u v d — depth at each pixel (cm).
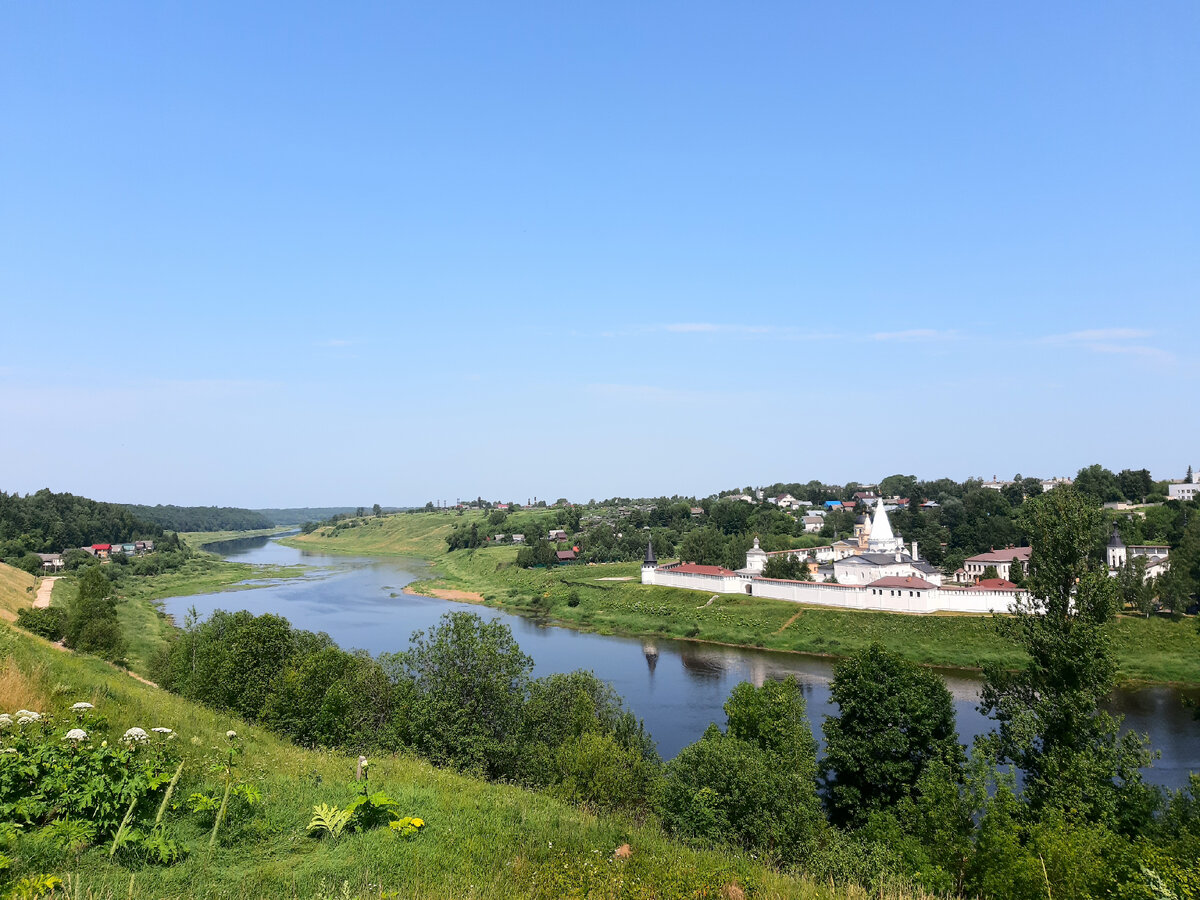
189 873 1566
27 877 1384
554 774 4066
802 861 3173
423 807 2212
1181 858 2581
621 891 1822
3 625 4497
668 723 7406
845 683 4800
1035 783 3553
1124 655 9606
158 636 10800
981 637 10725
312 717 4350
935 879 2888
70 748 1819
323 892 1538
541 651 11450
